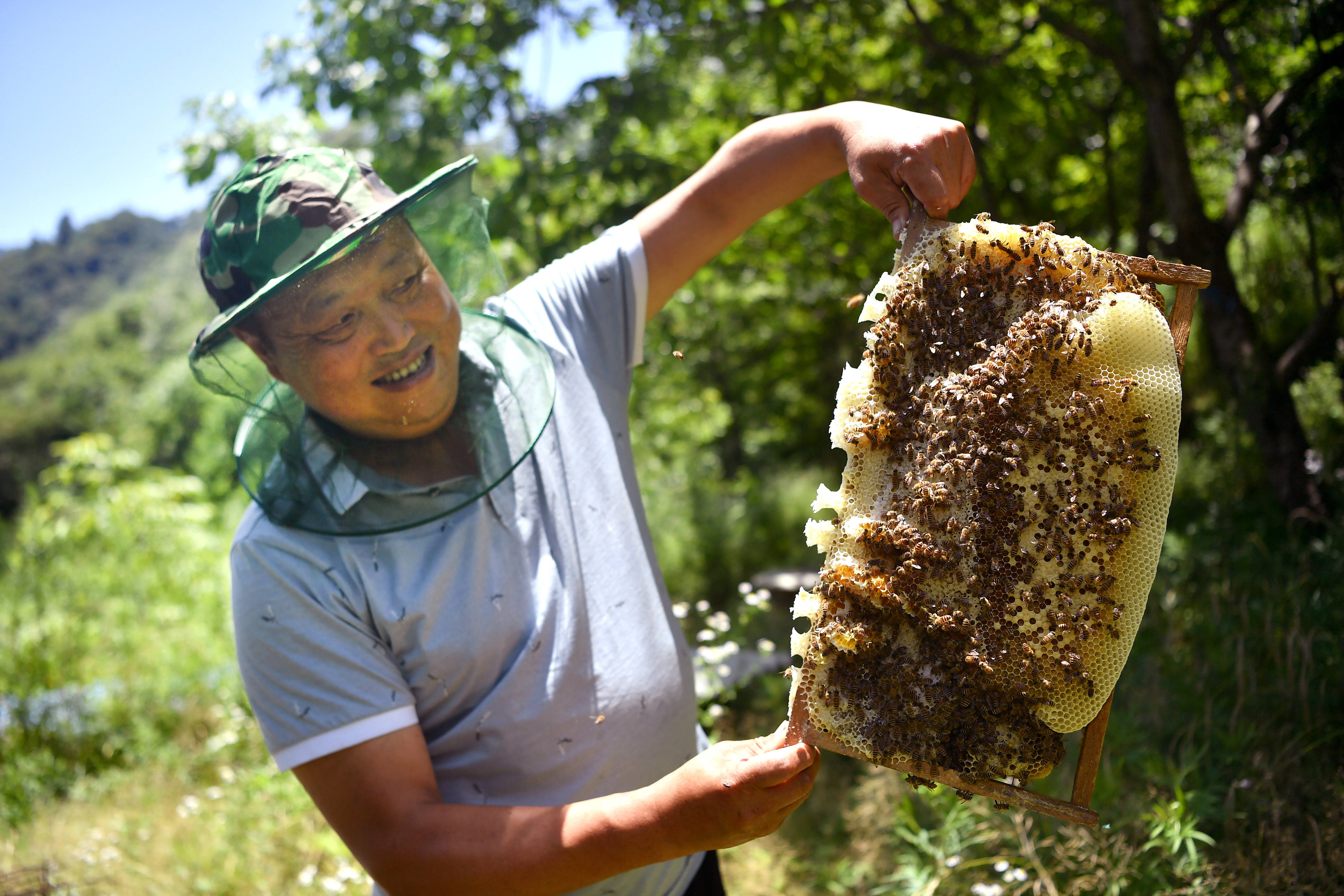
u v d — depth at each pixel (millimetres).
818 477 8625
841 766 3438
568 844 1178
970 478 1186
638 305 1708
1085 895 2080
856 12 5039
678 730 1536
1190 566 3342
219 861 3320
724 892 1694
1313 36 3502
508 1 5488
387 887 1272
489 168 6211
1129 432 1170
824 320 9070
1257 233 4734
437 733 1391
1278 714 2352
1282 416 3666
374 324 1245
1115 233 4922
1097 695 1128
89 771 4672
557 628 1409
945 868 2312
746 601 5191
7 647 5508
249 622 1299
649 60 6266
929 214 1319
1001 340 1232
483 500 1403
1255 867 1946
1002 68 4973
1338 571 2812
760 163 1638
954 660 1155
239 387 1355
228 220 1284
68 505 8031
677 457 9422
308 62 5816
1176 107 3871
